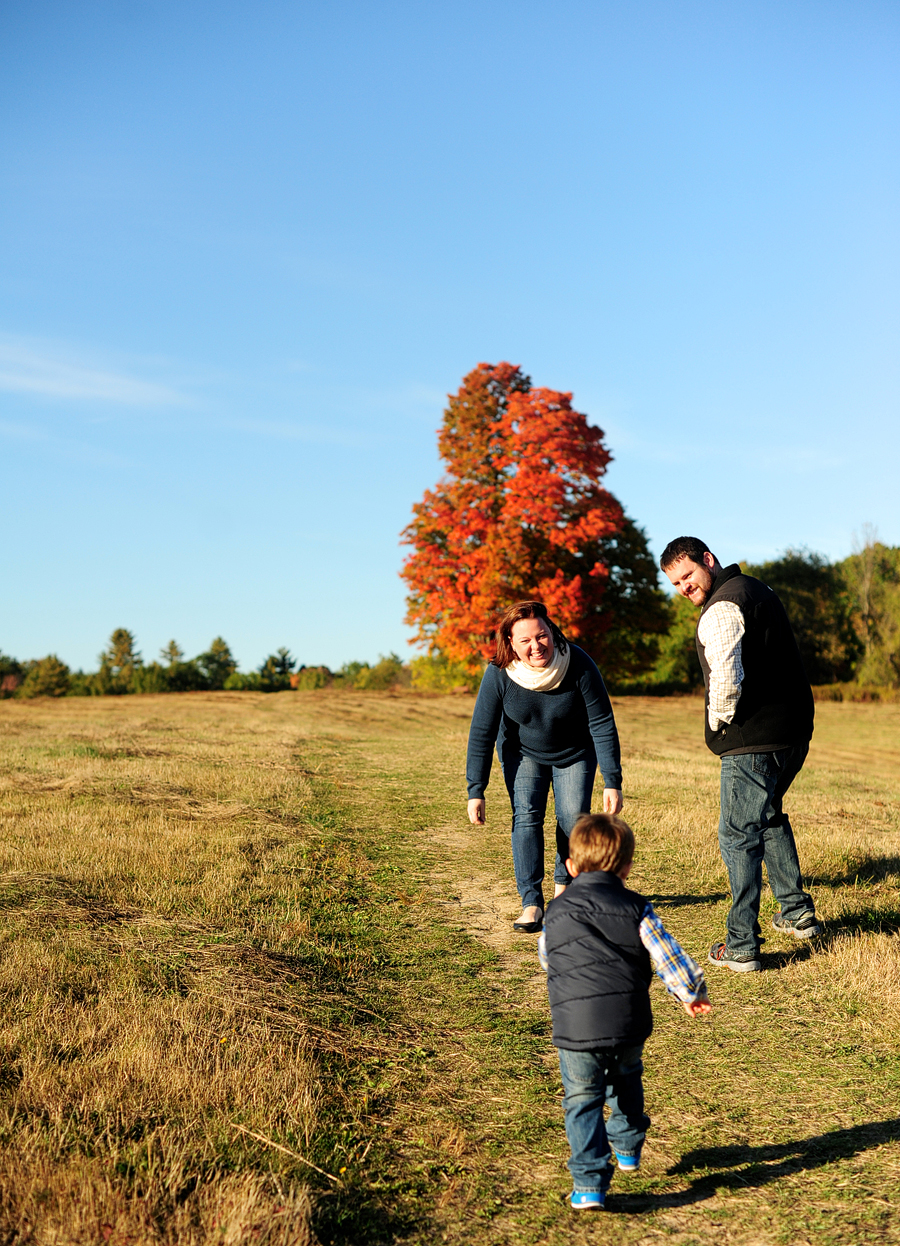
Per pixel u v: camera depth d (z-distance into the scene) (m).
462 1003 4.56
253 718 26.31
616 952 2.77
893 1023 4.12
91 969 4.59
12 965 4.55
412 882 7.03
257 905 6.08
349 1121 3.32
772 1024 4.21
